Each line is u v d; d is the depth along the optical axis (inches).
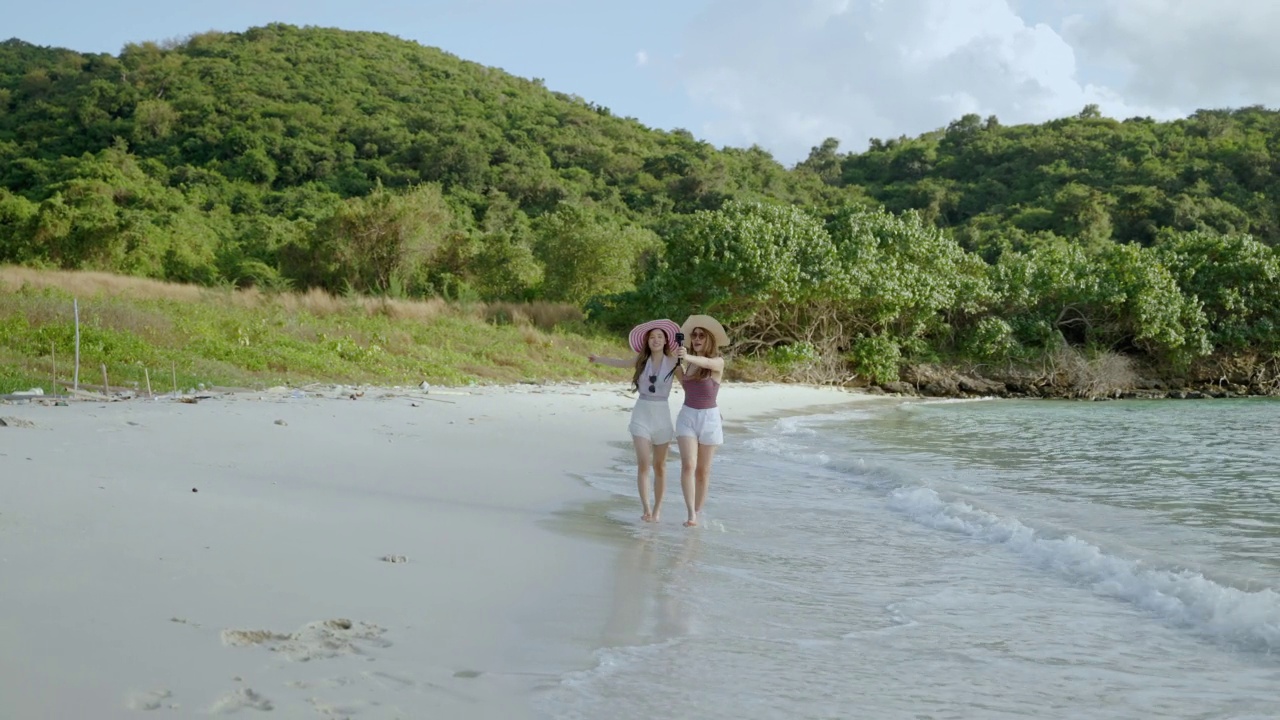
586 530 256.7
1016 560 245.4
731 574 217.5
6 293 735.1
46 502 202.4
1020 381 1291.8
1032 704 140.6
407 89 4453.7
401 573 184.2
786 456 457.7
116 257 1723.7
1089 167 3403.1
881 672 153.1
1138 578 219.0
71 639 127.0
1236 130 3540.8
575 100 5605.3
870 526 287.4
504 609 169.6
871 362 1218.6
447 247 1717.5
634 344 291.3
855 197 3959.2
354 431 402.9
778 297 1160.2
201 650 129.1
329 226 1644.9
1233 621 184.7
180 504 217.6
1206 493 364.5
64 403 416.2
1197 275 1384.1
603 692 133.5
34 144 3344.0
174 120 3449.8
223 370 642.2
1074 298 1332.4
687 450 282.0
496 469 351.6
